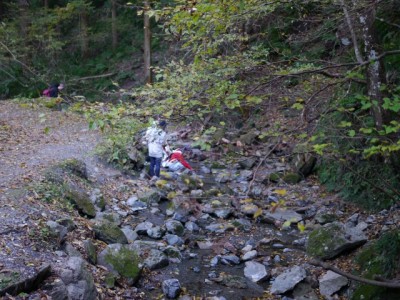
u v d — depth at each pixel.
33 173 7.94
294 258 6.80
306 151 3.97
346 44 8.81
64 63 21.81
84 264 5.38
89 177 9.27
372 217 7.53
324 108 4.37
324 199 8.70
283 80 4.27
